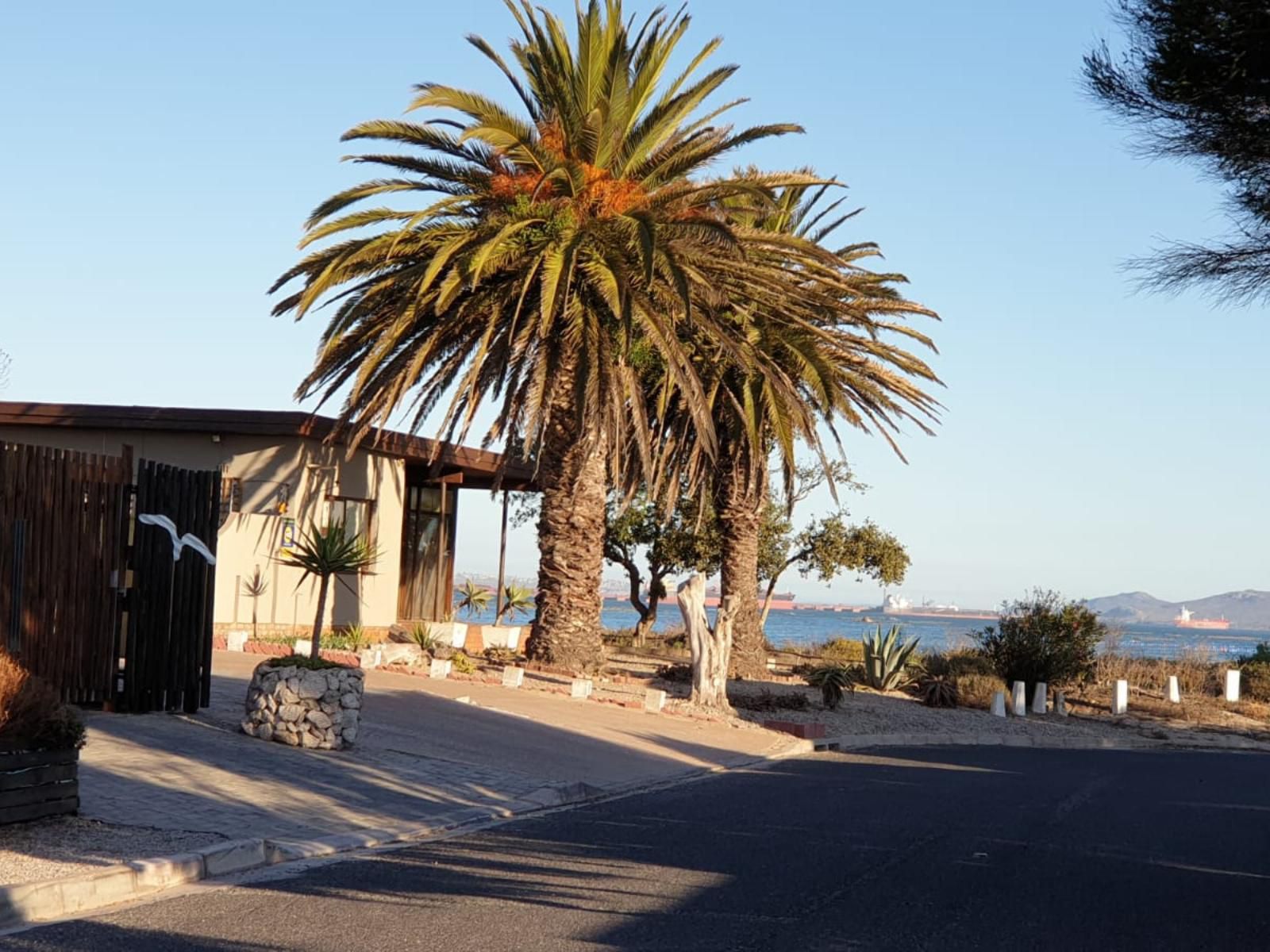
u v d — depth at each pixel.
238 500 23.30
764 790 13.55
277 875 8.07
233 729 12.86
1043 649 29.23
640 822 11.00
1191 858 10.48
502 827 10.42
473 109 20.03
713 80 21.34
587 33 21.56
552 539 22.58
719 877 8.68
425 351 20.39
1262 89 9.93
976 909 8.02
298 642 21.09
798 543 41.62
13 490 11.54
